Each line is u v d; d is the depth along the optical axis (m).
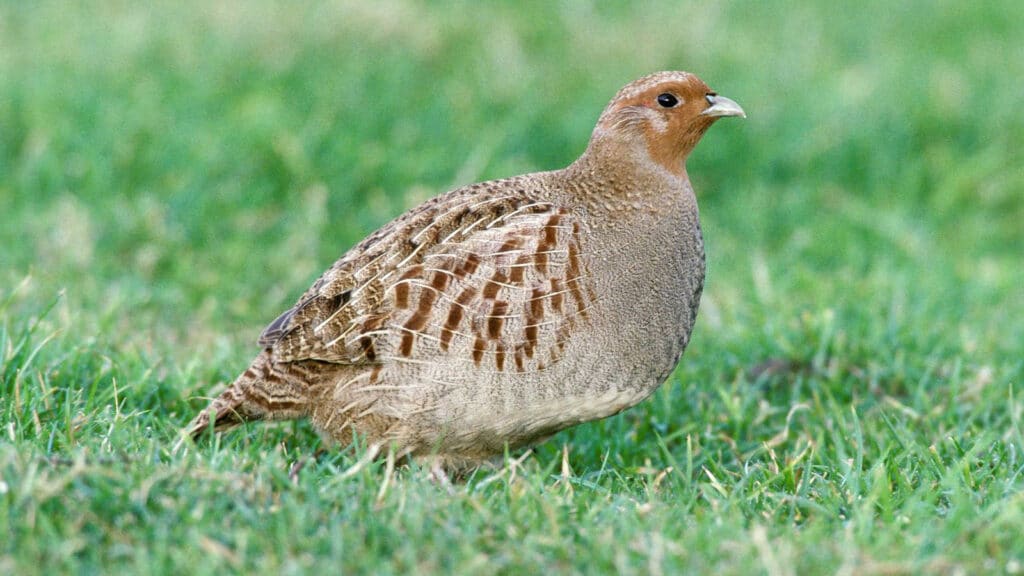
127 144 14.70
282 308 12.88
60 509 6.42
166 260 13.33
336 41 17.58
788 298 12.84
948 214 16.22
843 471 8.16
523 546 6.46
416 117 16.25
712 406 10.09
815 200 16.23
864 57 19.80
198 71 16.44
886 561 6.33
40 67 16.09
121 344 10.60
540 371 8.00
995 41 20.66
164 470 6.90
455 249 7.97
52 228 13.23
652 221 8.38
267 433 9.09
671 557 6.30
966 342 11.52
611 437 9.73
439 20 18.66
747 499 7.64
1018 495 7.09
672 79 8.70
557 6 20.05
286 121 15.47
